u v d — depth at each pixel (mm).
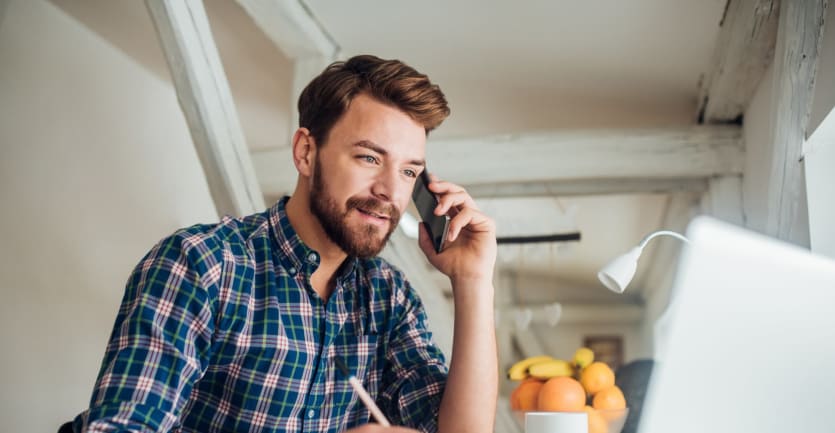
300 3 2531
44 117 2406
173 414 987
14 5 2355
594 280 6414
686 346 1355
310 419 1164
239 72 3113
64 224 2414
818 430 1241
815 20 1688
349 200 1155
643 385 2002
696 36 2588
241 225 1208
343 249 1167
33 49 2412
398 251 2848
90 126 2602
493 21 2598
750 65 2398
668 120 3346
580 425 1316
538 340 6957
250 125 3615
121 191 2674
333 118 1186
